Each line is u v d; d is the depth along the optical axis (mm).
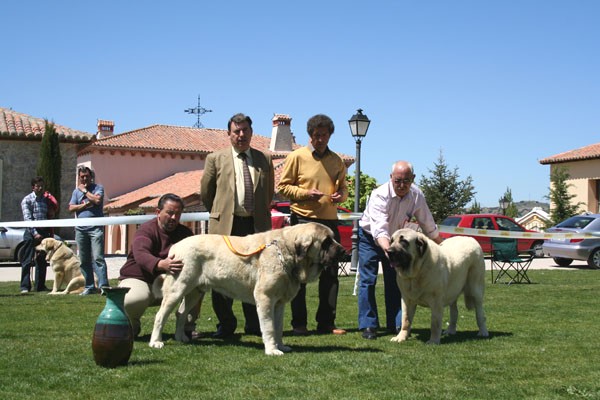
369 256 7129
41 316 8328
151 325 7684
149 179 37656
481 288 7074
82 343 6305
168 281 6191
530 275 16500
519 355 5859
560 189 34000
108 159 36562
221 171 6988
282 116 36906
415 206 7137
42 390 4543
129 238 31016
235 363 5461
